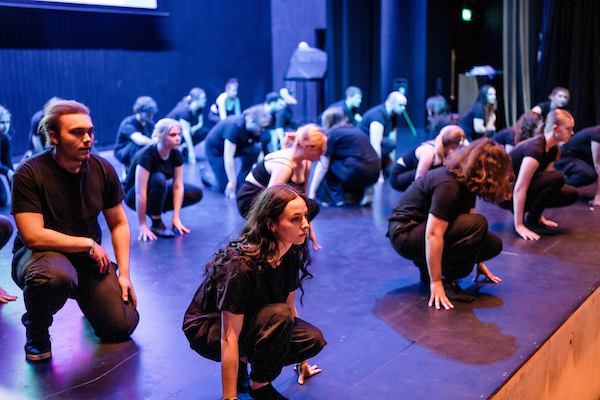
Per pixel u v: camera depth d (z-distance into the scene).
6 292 3.13
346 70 8.69
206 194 5.54
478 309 2.90
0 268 3.53
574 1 7.45
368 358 2.42
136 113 5.77
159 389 2.19
